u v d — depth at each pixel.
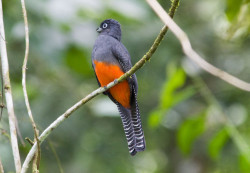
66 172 13.84
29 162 6.41
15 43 13.05
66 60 12.05
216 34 15.04
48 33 11.06
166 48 14.64
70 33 11.15
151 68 14.79
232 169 14.55
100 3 10.92
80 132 14.09
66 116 6.68
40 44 11.03
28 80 13.92
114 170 14.73
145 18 11.33
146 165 16.34
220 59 15.01
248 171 8.91
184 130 10.14
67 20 10.83
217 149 9.54
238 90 14.39
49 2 10.93
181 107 14.80
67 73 14.81
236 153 13.79
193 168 16.02
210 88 14.77
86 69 12.26
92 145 14.80
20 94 13.39
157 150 16.47
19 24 11.32
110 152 14.79
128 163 14.96
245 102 14.38
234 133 9.41
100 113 12.24
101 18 11.97
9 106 6.48
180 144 10.30
